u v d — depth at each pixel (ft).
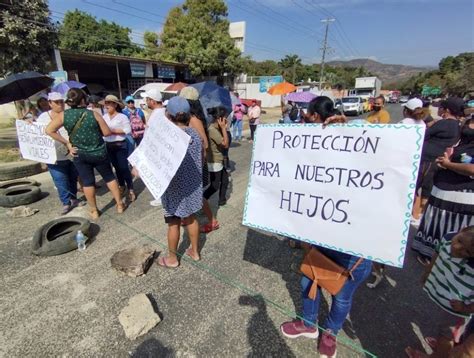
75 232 10.35
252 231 12.08
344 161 5.34
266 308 7.70
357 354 6.39
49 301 7.76
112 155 14.30
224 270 9.33
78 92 10.99
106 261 9.61
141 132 19.70
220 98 21.21
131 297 7.98
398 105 114.21
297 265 9.56
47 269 9.12
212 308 7.65
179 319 7.25
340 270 5.57
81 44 92.84
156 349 6.41
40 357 6.15
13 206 13.79
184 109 7.87
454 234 5.45
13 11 33.53
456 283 5.05
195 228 9.30
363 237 5.19
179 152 7.48
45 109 15.62
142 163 8.78
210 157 11.57
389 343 6.70
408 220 4.74
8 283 8.44
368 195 5.10
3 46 33.71
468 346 4.36
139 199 15.17
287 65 200.03
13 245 10.49
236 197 16.11
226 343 6.61
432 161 12.35
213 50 85.66
